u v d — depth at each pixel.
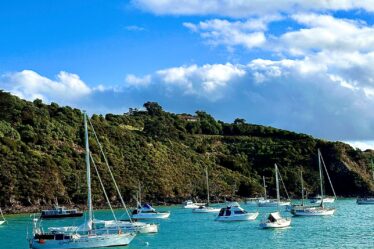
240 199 173.50
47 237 57.75
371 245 57.59
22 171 137.12
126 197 148.88
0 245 67.25
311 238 64.88
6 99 164.75
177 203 159.00
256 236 68.50
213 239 66.88
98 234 60.50
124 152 167.38
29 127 156.88
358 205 142.62
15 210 129.12
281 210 126.56
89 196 61.19
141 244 62.78
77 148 160.25
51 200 136.12
